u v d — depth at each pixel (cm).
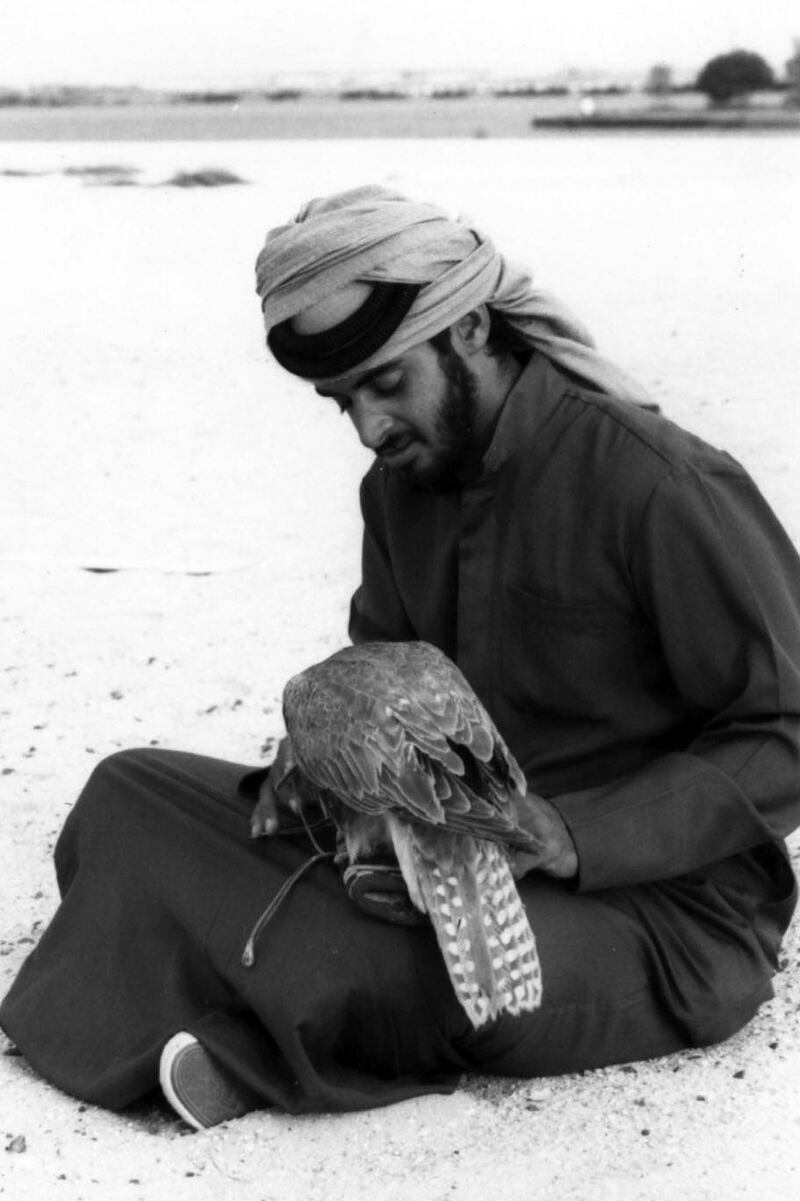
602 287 1834
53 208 2736
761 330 1558
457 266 428
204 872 456
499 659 464
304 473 1181
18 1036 472
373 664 411
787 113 4969
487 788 405
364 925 430
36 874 597
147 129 5053
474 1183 412
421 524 481
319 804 462
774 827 446
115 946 464
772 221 2320
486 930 399
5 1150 432
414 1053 444
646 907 452
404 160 3503
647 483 436
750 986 466
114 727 740
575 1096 449
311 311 425
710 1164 418
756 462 1118
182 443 1276
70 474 1192
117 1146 432
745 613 436
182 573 955
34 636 853
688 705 456
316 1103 429
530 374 447
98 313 1819
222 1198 411
